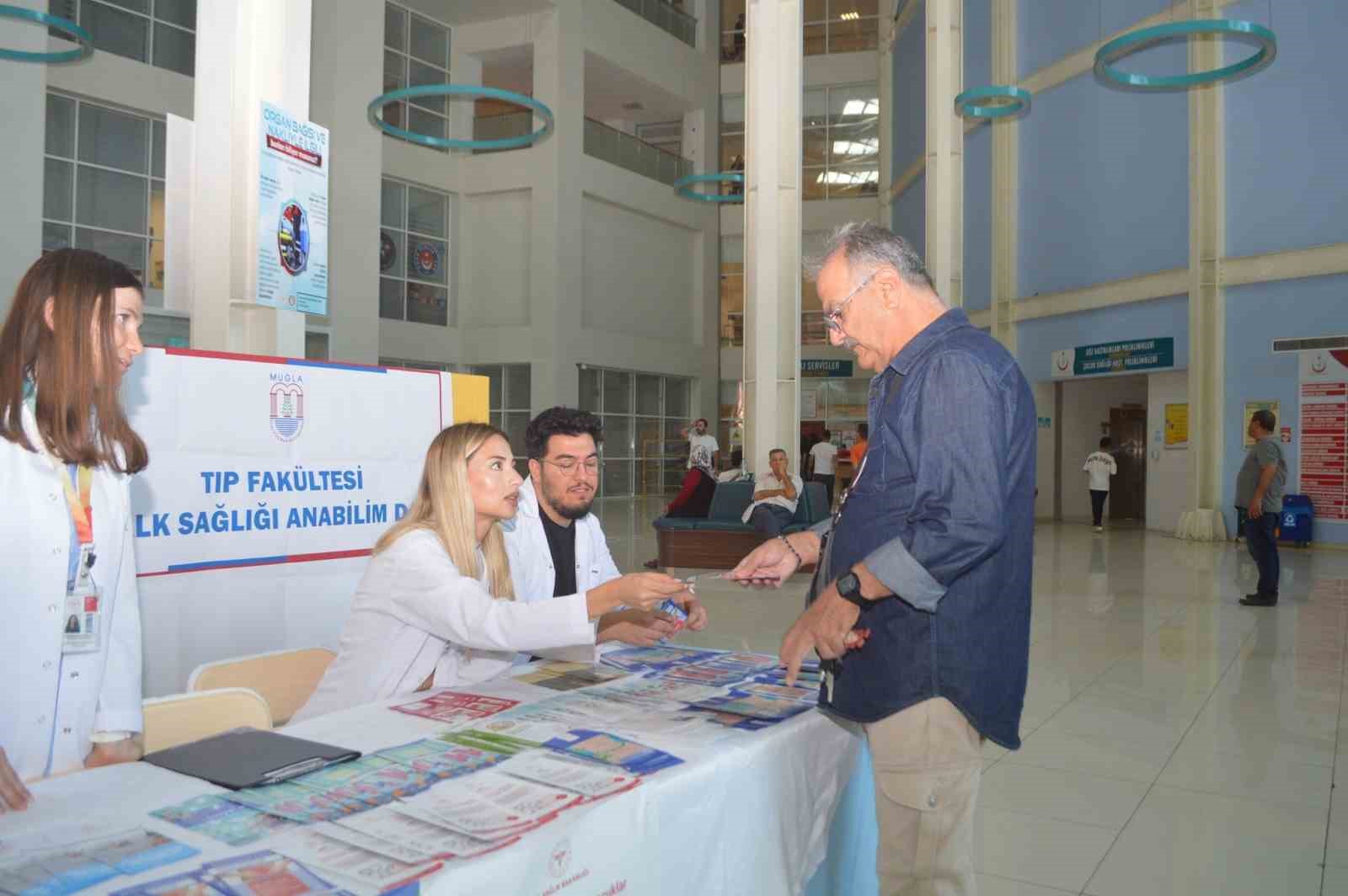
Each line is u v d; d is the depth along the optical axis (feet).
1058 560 35.37
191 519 9.45
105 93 44.11
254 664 7.84
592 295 65.82
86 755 5.61
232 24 14.12
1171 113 44.06
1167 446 46.16
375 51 54.90
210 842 3.82
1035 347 53.01
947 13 40.81
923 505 5.04
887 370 5.57
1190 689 16.58
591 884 4.19
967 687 5.14
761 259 33.12
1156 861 9.63
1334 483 39.01
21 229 37.68
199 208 14.02
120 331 5.55
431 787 4.48
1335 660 18.78
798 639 5.36
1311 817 10.81
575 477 8.86
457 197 63.41
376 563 6.85
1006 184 53.42
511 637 6.16
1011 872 9.39
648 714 5.85
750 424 33.65
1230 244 41.68
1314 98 39.19
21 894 3.33
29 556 5.24
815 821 5.98
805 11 76.28
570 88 61.72
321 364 10.58
